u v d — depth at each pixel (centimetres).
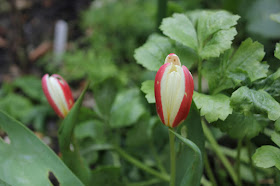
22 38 135
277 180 53
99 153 77
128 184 67
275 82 49
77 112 51
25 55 137
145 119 69
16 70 140
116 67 113
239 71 50
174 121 46
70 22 167
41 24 168
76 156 55
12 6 131
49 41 155
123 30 129
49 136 104
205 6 122
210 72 52
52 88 53
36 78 126
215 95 50
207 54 51
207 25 52
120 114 73
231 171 64
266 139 55
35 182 47
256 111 47
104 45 129
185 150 51
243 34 88
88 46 149
